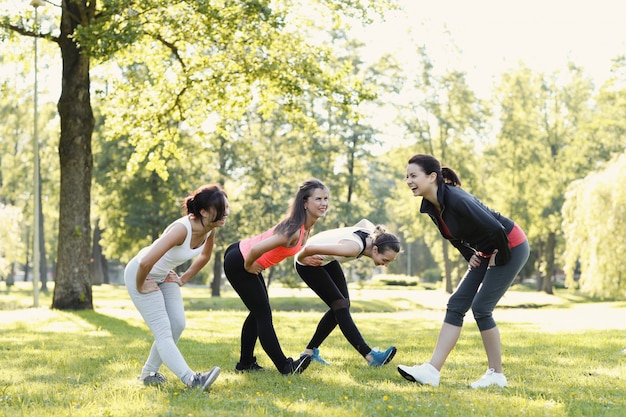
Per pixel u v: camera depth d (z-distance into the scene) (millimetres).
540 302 32250
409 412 4402
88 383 5473
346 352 7492
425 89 37562
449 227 5418
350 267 36156
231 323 13195
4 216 40250
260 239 5801
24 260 48000
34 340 9305
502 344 8805
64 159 16047
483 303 5527
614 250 25625
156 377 5492
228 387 5289
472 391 5188
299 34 17766
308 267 6262
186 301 28109
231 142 32781
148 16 15641
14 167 45031
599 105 42656
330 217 34031
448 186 5426
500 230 5203
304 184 5824
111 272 65250
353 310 26703
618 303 29297
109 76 18656
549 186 39094
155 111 18438
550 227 38594
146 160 32531
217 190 5215
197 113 18672
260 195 31219
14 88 40969
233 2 14844
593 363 6883
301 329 11391
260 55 16984
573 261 28484
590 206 26297
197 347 8234
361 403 4656
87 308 16172
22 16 16391
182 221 5180
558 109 42156
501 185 39719
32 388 5211
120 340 9281
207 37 15906
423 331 11383
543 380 5801
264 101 18578
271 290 35812
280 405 4559
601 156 39781
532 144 38969
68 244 16031
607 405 4730
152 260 5027
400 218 45438
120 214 34688
